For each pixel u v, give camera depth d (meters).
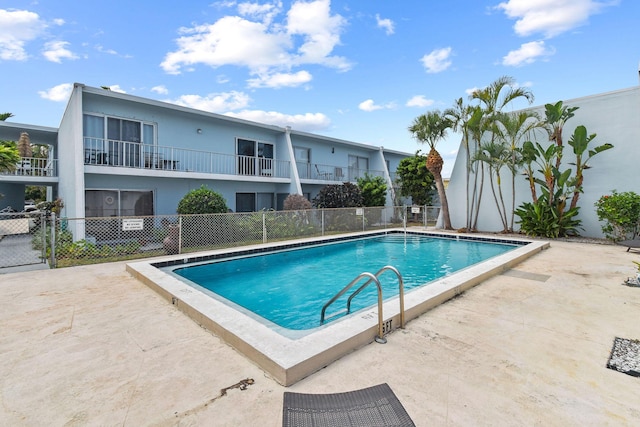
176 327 3.72
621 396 2.36
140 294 5.04
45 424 2.10
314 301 5.89
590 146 11.56
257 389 2.46
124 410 2.22
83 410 2.23
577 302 4.57
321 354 2.78
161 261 7.38
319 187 18.64
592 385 2.50
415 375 2.65
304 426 2.05
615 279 5.87
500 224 13.74
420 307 4.10
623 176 10.95
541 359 2.91
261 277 7.52
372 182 18.09
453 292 4.85
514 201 13.01
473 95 12.73
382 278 7.42
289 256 9.70
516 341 3.30
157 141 12.26
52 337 3.44
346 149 20.36
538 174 12.76
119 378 2.63
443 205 15.02
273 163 15.64
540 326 3.70
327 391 2.44
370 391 2.43
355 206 15.59
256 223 10.97
